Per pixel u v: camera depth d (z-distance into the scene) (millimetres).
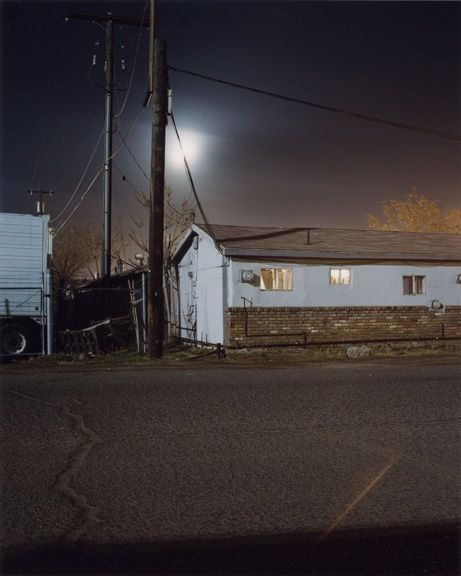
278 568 3809
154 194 15133
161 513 4621
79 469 5641
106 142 23312
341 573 3760
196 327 19438
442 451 6332
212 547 4074
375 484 5305
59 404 8523
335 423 7477
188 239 20031
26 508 4703
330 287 17891
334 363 14227
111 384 10406
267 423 7449
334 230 21531
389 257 18328
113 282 26719
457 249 20109
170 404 8562
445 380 10938
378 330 18359
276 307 17219
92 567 3801
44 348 16594
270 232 19734
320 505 4812
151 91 15438
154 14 15148
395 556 3986
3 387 10031
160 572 3746
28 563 3848
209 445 6473
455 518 4598
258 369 12875
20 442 6531
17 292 16516
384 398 9102
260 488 5180
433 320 19078
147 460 5930
